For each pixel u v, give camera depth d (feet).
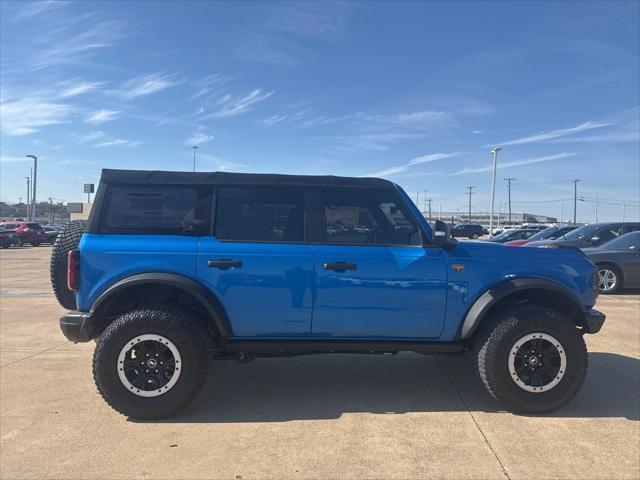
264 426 12.89
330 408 14.10
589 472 10.61
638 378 16.76
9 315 27.14
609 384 16.15
